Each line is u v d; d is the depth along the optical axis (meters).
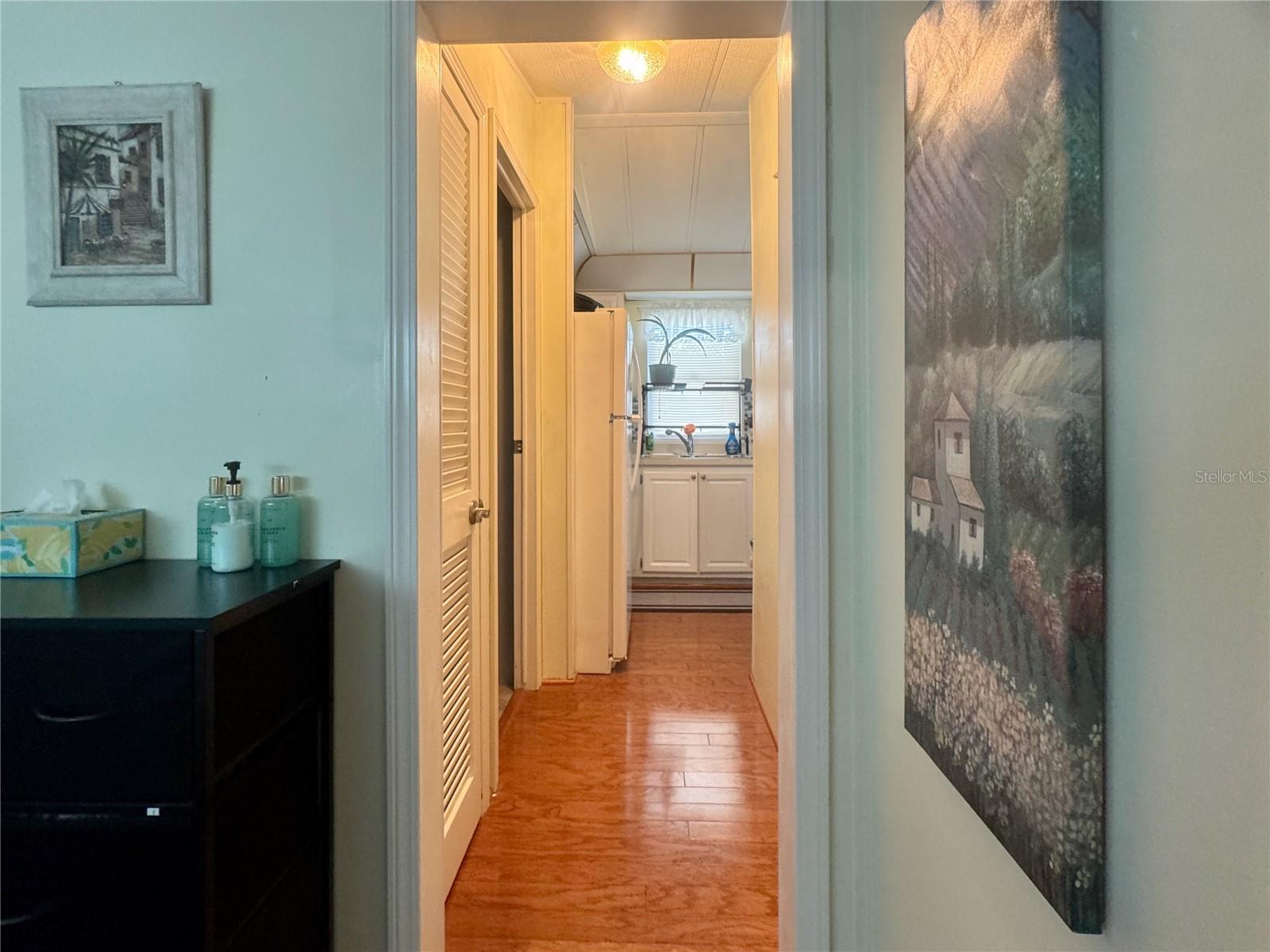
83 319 1.30
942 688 0.86
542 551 3.12
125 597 1.01
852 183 1.30
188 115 1.28
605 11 1.32
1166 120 0.51
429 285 1.36
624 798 2.15
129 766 0.90
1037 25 0.62
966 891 0.87
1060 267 0.59
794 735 1.34
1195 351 0.48
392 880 1.31
